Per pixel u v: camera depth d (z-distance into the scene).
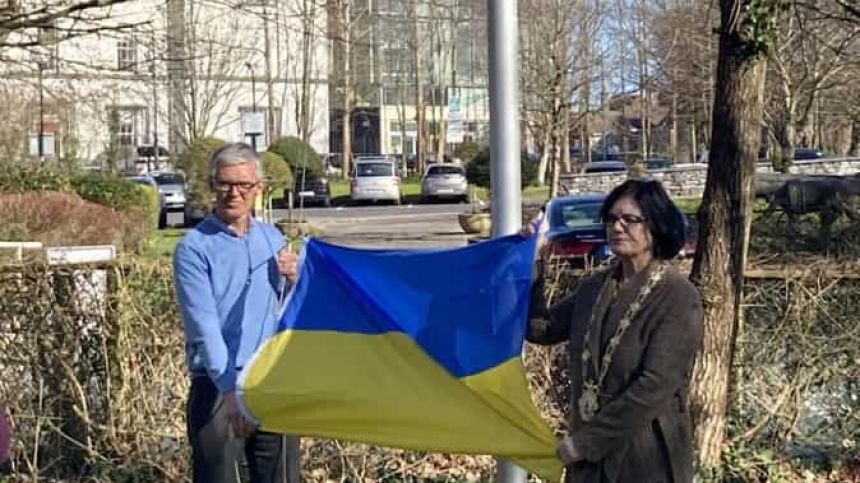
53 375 6.82
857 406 6.95
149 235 24.27
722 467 6.62
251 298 4.94
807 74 39.12
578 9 42.81
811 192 21.47
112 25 11.20
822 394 6.98
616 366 3.92
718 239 6.50
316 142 62.06
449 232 34.19
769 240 19.88
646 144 62.69
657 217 3.95
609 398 3.94
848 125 56.16
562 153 49.78
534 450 4.59
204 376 4.95
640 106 65.31
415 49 58.62
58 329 6.82
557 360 6.77
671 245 3.98
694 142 60.25
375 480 6.71
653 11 51.72
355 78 58.72
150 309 6.91
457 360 4.68
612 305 3.99
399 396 4.68
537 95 40.34
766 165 41.72
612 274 4.09
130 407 6.88
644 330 3.91
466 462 6.86
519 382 4.62
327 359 4.77
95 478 6.77
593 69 55.81
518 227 4.97
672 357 3.85
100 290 6.88
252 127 29.42
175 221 37.66
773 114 42.91
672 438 3.94
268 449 5.17
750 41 6.36
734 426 6.91
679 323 3.88
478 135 65.00
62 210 20.48
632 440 3.92
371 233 34.28
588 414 3.98
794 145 42.88
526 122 45.34
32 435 6.75
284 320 4.85
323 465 6.74
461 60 61.75
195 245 4.86
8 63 12.80
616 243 3.98
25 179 25.88
